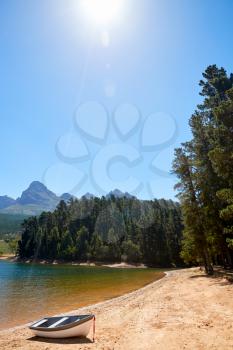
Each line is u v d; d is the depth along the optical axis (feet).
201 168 116.78
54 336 43.52
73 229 422.82
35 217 467.11
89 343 40.78
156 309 60.80
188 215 120.67
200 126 117.80
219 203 109.70
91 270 257.34
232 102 89.71
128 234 374.43
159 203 405.18
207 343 37.73
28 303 84.17
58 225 438.81
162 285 113.60
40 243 424.05
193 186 120.16
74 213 434.30
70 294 102.47
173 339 39.93
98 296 96.84
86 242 383.24
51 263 385.29
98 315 61.36
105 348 38.52
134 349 37.60
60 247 398.62
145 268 305.32
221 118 90.43
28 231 453.58
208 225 115.96
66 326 43.06
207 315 51.06
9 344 41.60
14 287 124.98
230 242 85.81
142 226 359.46
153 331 44.24
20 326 57.57
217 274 117.19
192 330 43.16
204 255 127.44
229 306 56.39
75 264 368.89
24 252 435.53
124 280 155.94
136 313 58.70
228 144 88.94
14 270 252.21
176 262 328.29
